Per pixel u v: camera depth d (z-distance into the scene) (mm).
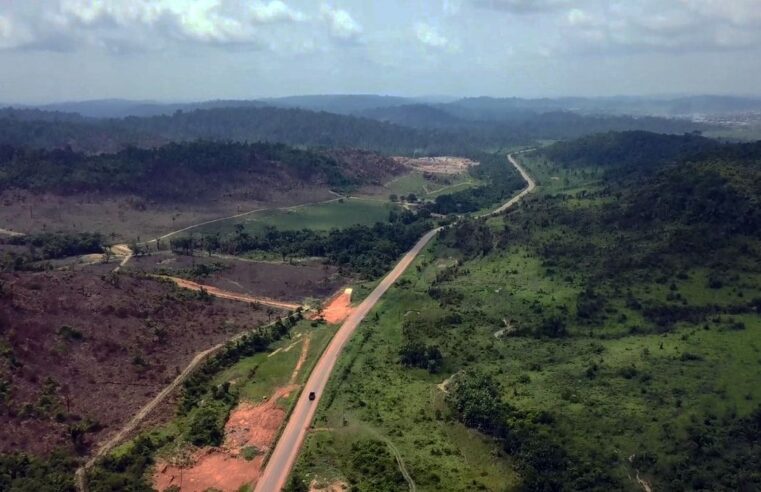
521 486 108875
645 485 111312
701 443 118438
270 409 133250
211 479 111188
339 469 110875
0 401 121750
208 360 155750
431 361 153250
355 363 154750
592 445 118562
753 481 110938
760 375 134875
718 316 160125
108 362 147750
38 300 156625
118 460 112312
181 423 128250
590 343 159375
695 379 135750
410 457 113562
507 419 124875
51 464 110312
